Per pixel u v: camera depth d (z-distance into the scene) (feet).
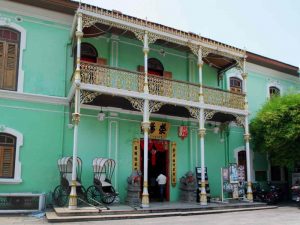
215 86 60.64
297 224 34.01
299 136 53.78
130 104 48.70
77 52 41.83
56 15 47.24
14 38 44.62
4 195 38.58
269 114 55.62
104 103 47.96
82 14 42.16
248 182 53.36
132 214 38.86
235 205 47.91
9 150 42.11
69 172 42.22
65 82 46.50
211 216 40.45
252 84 65.92
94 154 47.06
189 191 50.70
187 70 57.67
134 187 45.24
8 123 42.34
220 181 57.93
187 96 49.49
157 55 55.01
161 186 50.52
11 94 42.78
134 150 50.26
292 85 72.74
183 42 49.73
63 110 45.96
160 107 50.16
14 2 44.52
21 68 44.06
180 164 54.29
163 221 35.35
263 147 57.88
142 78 45.96
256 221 36.01
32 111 44.04
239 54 54.80
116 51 50.88
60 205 41.22
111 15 43.78
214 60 58.18
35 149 43.37
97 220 35.81
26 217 36.91
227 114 55.11
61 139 45.16
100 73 43.24
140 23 45.91
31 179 42.57
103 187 43.65
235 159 60.59
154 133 52.42
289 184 65.77
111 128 48.78
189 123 56.34
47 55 46.03
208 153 57.82
